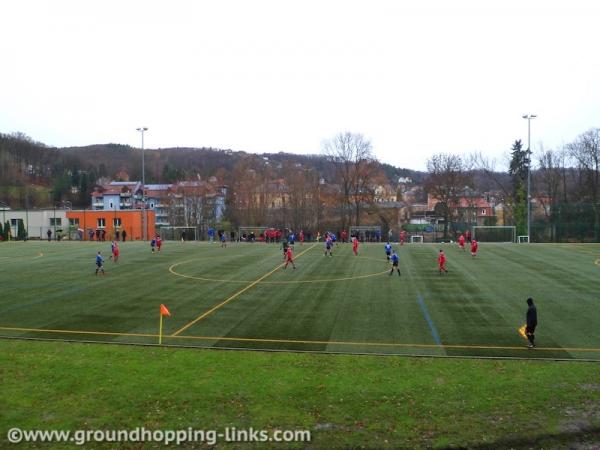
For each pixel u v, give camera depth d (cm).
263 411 1472
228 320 2522
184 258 4862
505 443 1299
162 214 13938
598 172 8750
